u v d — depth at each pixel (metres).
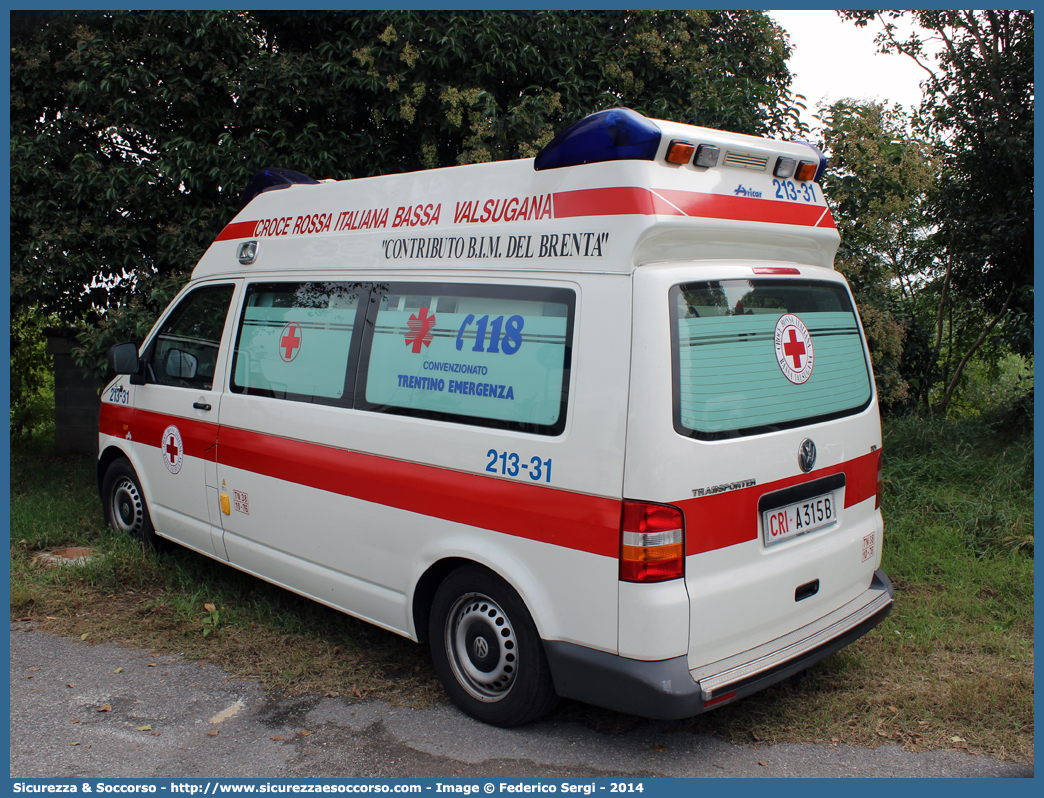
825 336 3.59
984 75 8.57
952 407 9.90
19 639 4.32
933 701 3.53
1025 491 6.01
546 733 3.35
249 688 3.78
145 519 5.36
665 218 2.90
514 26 6.79
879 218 6.77
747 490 3.02
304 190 4.39
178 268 7.23
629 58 7.23
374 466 3.69
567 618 3.00
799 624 3.29
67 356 9.30
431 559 3.45
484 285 3.37
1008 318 8.47
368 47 6.73
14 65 6.84
